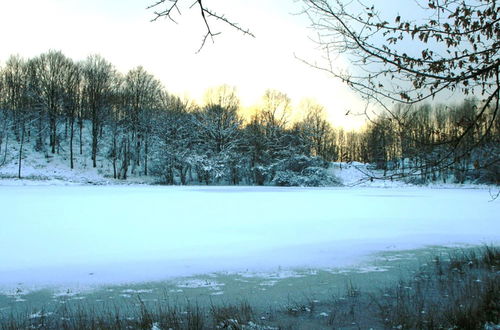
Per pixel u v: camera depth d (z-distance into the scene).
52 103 63.97
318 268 12.09
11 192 36.84
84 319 7.68
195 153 63.47
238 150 68.44
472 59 4.30
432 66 4.38
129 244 15.21
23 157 59.44
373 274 11.41
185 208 26.62
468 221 22.14
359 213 25.41
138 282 10.52
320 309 8.39
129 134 66.88
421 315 7.62
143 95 69.50
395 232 18.42
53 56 65.69
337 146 68.88
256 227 19.39
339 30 4.32
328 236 17.30
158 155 61.28
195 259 13.01
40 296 9.34
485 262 12.15
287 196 38.84
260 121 72.75
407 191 49.72
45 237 16.31
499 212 26.27
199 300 9.07
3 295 9.40
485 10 4.17
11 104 61.28
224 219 21.95
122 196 34.78
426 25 4.29
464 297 8.49
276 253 13.97
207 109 68.62
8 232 17.20
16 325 7.37
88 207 26.05
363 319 7.73
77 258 13.02
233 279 10.85
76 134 72.19
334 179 62.75
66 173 57.81
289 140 68.19
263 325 7.36
